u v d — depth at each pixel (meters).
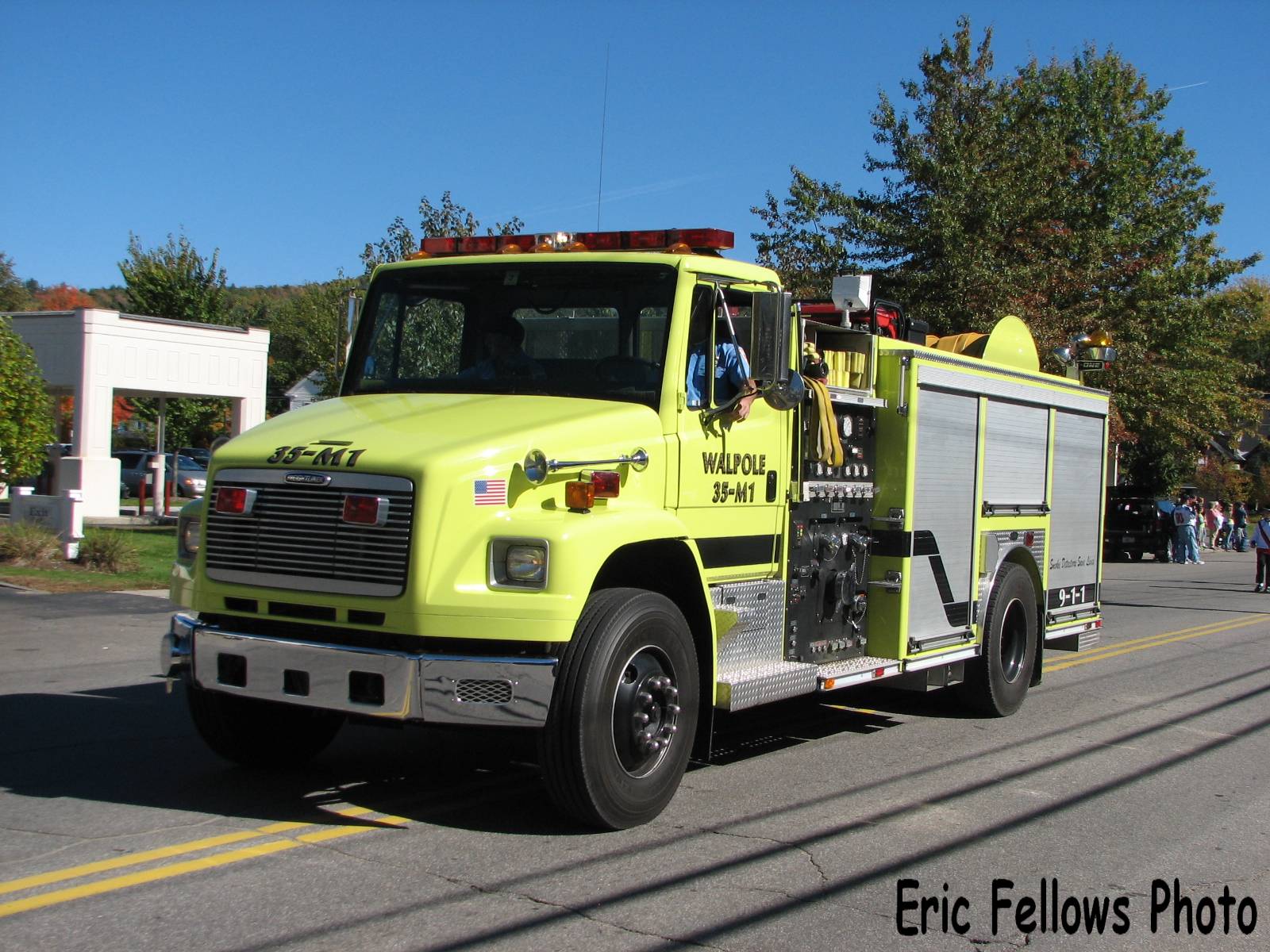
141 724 7.53
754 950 4.22
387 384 6.68
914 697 9.86
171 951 3.98
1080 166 25.52
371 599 5.14
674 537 5.75
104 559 15.81
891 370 7.70
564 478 5.48
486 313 6.55
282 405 56.84
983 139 21.61
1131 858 5.57
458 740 7.39
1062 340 21.02
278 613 5.41
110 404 23.56
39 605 12.82
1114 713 9.35
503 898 4.59
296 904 4.45
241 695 5.46
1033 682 9.55
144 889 4.57
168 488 34.28
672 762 5.73
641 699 5.52
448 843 5.26
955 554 8.32
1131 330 23.84
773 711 9.05
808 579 7.07
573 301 6.32
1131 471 40.66
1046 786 6.86
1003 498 9.04
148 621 11.97
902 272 21.00
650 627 5.51
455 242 6.86
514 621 5.09
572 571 5.16
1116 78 29.59
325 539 5.27
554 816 5.74
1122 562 34.16
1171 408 27.52
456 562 5.11
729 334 6.43
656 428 5.94
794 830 5.72
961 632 8.42
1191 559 33.75
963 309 20.05
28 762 6.48
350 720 5.57
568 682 5.22
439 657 5.07
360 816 5.66
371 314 6.91
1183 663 12.35
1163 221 26.06
